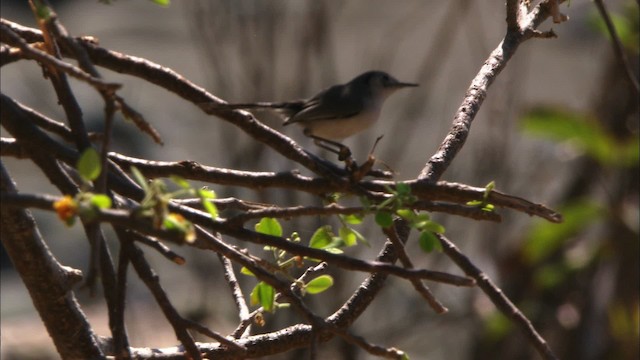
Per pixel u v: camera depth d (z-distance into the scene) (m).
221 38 11.92
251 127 4.52
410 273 3.75
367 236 11.75
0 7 25.67
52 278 4.49
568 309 11.60
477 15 15.10
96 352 4.63
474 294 12.83
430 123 17.95
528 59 19.25
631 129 10.65
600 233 11.02
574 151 11.48
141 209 3.16
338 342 11.39
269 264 4.17
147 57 22.09
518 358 11.87
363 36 22.05
